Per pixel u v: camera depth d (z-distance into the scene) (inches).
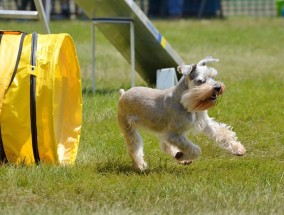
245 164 486.9
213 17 2207.2
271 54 1235.9
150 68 813.2
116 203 385.1
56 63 457.4
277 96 756.6
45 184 428.5
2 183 431.5
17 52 462.0
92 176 451.2
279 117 651.5
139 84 854.5
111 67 1034.7
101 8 736.3
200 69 449.1
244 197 395.5
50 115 452.1
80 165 480.1
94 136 570.9
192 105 442.6
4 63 458.3
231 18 2181.3
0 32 484.4
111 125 609.6
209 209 373.4
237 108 682.8
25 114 451.8
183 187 417.1
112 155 519.2
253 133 591.2
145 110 465.7
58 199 402.9
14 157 462.9
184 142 454.3
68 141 511.8
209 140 557.9
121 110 485.4
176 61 767.1
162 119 458.9
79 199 401.1
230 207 377.4
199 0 2277.3
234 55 1215.6
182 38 1481.3
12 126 453.7
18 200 402.6
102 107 682.8
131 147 481.4
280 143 562.9
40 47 465.1
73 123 522.0
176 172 465.4
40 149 458.0
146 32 716.0
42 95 452.1
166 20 2026.3
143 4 2379.4
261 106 695.1
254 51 1280.8
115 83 872.3
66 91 530.3
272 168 472.7
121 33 759.7
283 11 2263.8
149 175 454.6
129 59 817.5
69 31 1502.2
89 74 962.1
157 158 511.5
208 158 519.2
